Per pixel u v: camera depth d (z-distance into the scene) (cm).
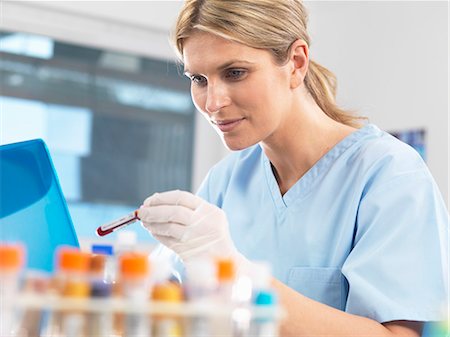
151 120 361
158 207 125
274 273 162
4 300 81
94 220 345
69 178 342
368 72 338
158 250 170
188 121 370
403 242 141
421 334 138
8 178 132
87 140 346
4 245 85
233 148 146
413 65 319
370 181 156
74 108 343
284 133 163
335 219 158
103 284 87
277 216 168
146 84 360
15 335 90
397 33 327
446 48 305
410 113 317
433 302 136
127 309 83
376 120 332
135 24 348
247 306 87
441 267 140
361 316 138
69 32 337
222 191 188
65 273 86
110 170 350
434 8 312
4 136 328
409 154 158
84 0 335
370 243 145
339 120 174
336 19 358
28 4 325
